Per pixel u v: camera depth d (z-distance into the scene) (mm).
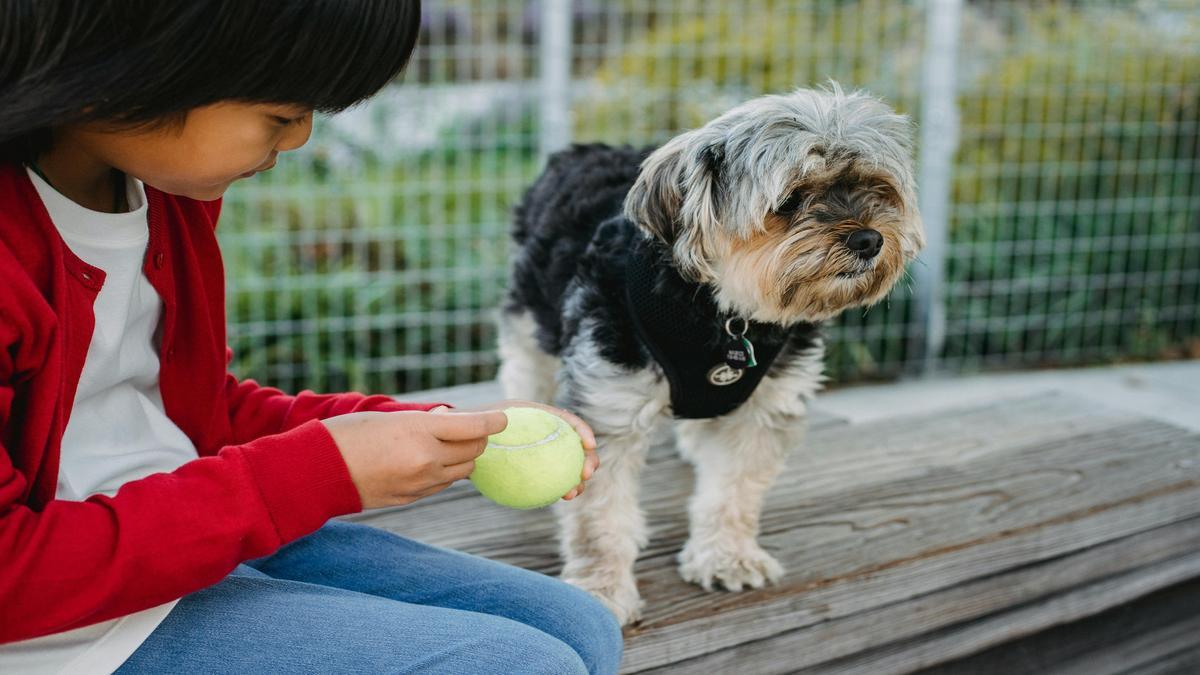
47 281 1121
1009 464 2691
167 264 1363
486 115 4316
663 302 2010
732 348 2018
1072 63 4918
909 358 4727
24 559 1002
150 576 1057
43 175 1208
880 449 2775
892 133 2229
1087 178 4949
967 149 4852
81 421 1274
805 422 2271
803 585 2100
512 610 1424
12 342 1050
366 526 1644
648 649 1949
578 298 2199
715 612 2016
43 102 971
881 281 2137
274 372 3953
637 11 4676
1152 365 5105
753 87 4551
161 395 1435
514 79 4500
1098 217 4980
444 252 4223
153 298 1360
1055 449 2791
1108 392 4656
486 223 4238
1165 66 4996
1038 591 2418
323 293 4047
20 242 1097
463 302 4117
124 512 1056
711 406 2092
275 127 1128
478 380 4152
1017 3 5160
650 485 2615
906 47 4613
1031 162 4863
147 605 1091
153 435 1379
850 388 4609
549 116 4023
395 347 4145
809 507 2436
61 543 1021
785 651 2111
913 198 2264
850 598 2156
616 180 2615
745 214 2049
